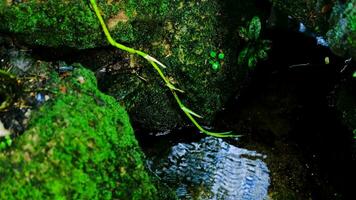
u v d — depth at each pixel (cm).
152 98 90
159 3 84
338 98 94
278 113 97
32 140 67
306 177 86
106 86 88
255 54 95
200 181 86
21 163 66
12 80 74
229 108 98
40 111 70
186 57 89
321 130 93
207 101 93
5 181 65
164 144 91
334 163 88
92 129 70
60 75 75
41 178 66
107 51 86
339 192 85
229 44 93
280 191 84
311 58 105
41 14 77
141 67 89
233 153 90
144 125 92
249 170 87
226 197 84
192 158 89
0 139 68
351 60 97
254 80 102
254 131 94
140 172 72
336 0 77
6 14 76
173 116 92
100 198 68
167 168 88
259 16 97
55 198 66
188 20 88
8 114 71
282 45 107
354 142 88
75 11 78
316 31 84
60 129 68
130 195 70
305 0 81
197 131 94
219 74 93
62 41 81
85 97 73
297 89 101
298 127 94
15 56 78
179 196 83
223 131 94
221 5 91
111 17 81
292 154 90
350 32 72
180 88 91
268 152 90
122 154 72
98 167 69
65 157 67
